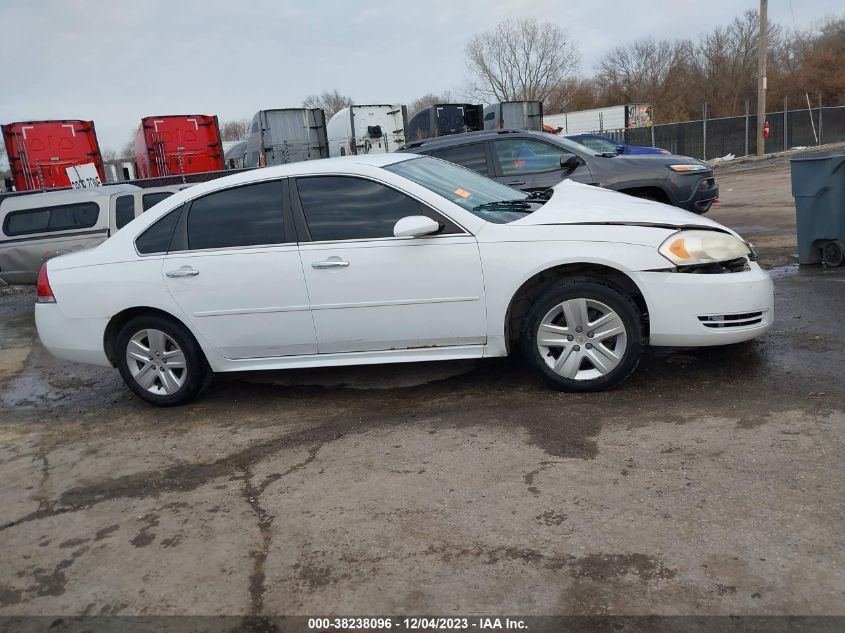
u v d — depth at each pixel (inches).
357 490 137.9
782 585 97.8
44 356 291.9
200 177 540.4
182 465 161.8
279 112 761.6
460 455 147.9
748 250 175.0
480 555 111.9
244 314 187.8
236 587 111.3
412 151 348.2
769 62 2054.6
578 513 120.6
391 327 181.0
